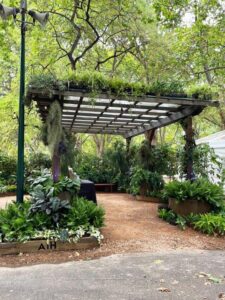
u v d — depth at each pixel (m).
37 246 4.28
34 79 4.82
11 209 4.73
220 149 9.97
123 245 4.57
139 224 5.77
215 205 5.74
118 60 13.30
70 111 7.05
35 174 10.13
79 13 10.78
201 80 12.64
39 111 6.27
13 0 8.29
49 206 4.61
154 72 11.16
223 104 12.04
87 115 7.49
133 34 11.12
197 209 5.76
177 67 10.77
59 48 11.54
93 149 22.73
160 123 7.99
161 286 3.13
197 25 9.65
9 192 10.30
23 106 4.98
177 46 10.37
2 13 4.84
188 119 6.49
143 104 6.12
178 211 5.93
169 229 5.46
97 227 4.75
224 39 9.70
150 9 10.51
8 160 11.66
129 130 10.80
